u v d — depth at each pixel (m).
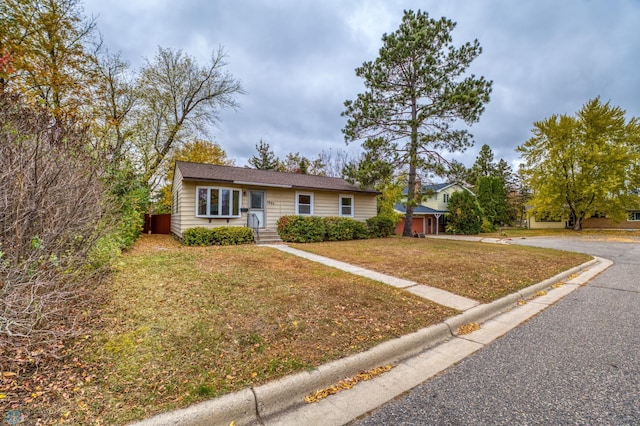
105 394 2.03
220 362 2.51
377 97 14.11
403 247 10.52
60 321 2.98
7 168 2.83
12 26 10.20
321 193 15.11
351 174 14.28
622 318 4.10
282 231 12.61
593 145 22.62
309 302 4.09
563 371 2.66
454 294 4.93
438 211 27.03
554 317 4.20
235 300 4.04
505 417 2.02
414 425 1.94
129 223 7.97
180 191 11.94
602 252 11.87
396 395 2.30
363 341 3.03
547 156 24.83
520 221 39.16
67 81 11.70
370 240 13.12
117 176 6.29
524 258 8.76
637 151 22.86
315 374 2.39
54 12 11.10
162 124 18.08
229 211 12.45
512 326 3.87
